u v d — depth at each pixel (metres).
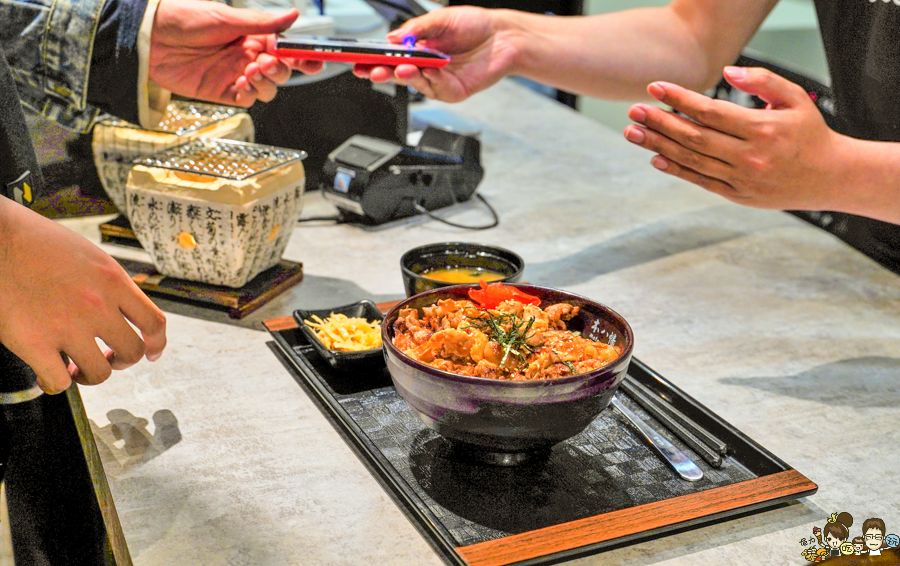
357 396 0.91
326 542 0.71
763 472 0.80
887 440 0.89
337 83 1.53
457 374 0.70
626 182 1.68
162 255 1.13
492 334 0.77
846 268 1.33
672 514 0.72
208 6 1.16
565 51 1.37
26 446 0.82
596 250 1.37
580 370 0.74
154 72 1.21
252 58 1.24
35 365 0.70
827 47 1.35
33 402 0.85
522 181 1.67
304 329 0.99
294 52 1.13
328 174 1.42
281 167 1.13
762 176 0.96
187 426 0.87
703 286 1.25
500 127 1.99
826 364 1.04
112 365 0.77
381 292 1.19
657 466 0.80
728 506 0.73
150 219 1.09
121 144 1.22
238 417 0.89
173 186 1.07
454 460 0.80
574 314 0.84
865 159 0.96
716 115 0.93
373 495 0.77
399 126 1.62
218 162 1.12
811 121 0.94
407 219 1.47
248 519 0.73
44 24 1.08
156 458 0.82
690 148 0.97
